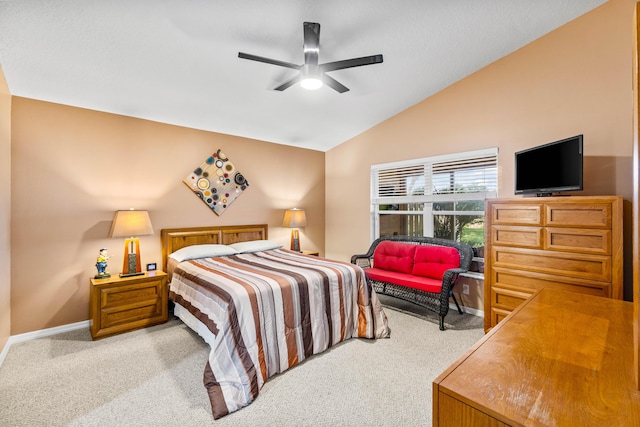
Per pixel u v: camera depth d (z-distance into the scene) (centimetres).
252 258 356
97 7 204
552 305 150
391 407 189
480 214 361
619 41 260
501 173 333
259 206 476
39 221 295
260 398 198
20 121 287
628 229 252
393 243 400
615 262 217
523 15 267
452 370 89
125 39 237
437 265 344
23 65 251
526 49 312
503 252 275
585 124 277
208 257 356
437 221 405
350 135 499
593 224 226
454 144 372
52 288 301
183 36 240
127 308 301
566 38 287
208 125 404
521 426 67
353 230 510
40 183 296
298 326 241
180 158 394
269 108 380
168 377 221
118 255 341
